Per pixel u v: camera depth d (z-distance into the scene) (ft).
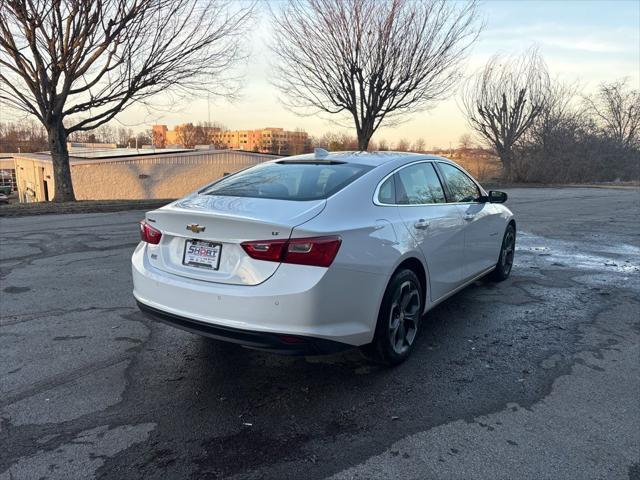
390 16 59.57
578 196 61.72
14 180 174.70
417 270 12.25
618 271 20.66
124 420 9.12
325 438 8.61
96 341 12.73
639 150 106.63
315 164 12.48
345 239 9.48
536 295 17.13
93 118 52.90
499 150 103.96
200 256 9.87
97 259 21.91
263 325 8.94
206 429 8.85
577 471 7.77
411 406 9.68
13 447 8.27
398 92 64.69
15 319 14.24
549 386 10.52
